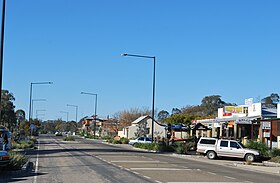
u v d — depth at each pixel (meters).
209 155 37.38
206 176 20.50
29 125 78.31
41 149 45.69
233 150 36.50
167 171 22.33
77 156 33.72
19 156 22.02
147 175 19.84
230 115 57.72
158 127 92.00
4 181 17.06
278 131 43.81
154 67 47.97
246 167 29.61
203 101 118.19
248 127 52.94
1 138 37.59
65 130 183.12
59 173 20.39
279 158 34.34
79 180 17.45
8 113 91.81
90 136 105.94
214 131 60.00
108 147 53.41
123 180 17.55
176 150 43.81
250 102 54.00
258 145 38.06
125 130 101.31
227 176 21.16
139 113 117.44
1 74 21.12
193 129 51.56
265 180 20.16
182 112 125.06
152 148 48.94
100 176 19.05
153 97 49.50
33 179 17.80
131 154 37.88
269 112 50.25
